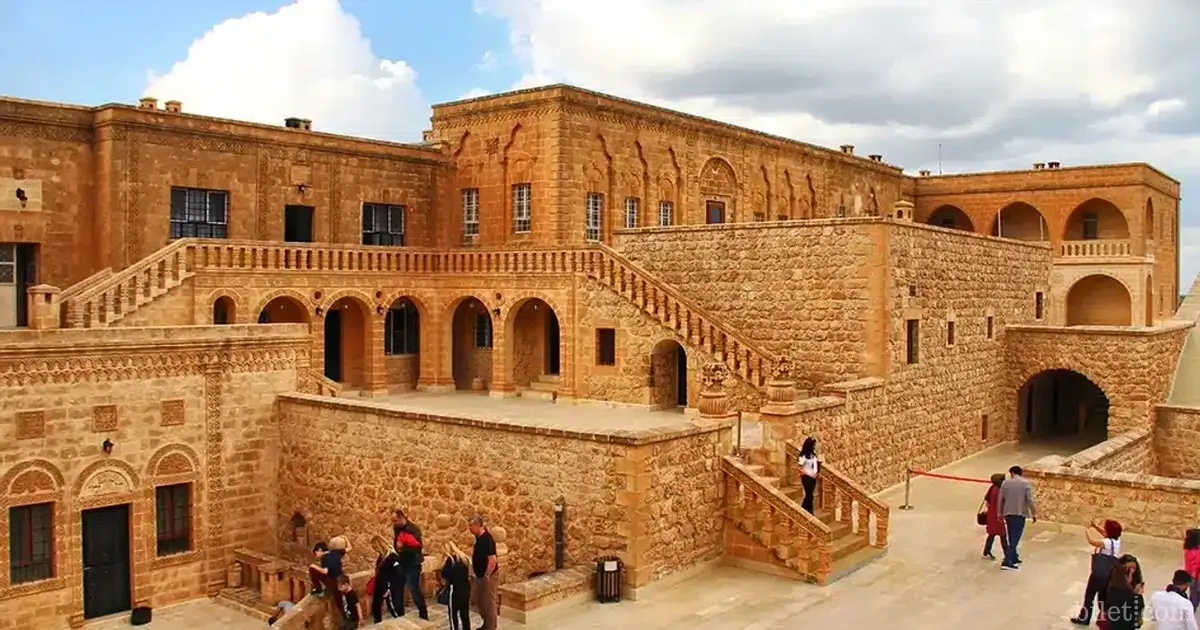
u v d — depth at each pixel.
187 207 34.84
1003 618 18.53
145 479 25.47
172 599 25.95
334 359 38.25
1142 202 56.81
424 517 24.23
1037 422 42.66
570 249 35.81
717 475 22.14
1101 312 58.22
